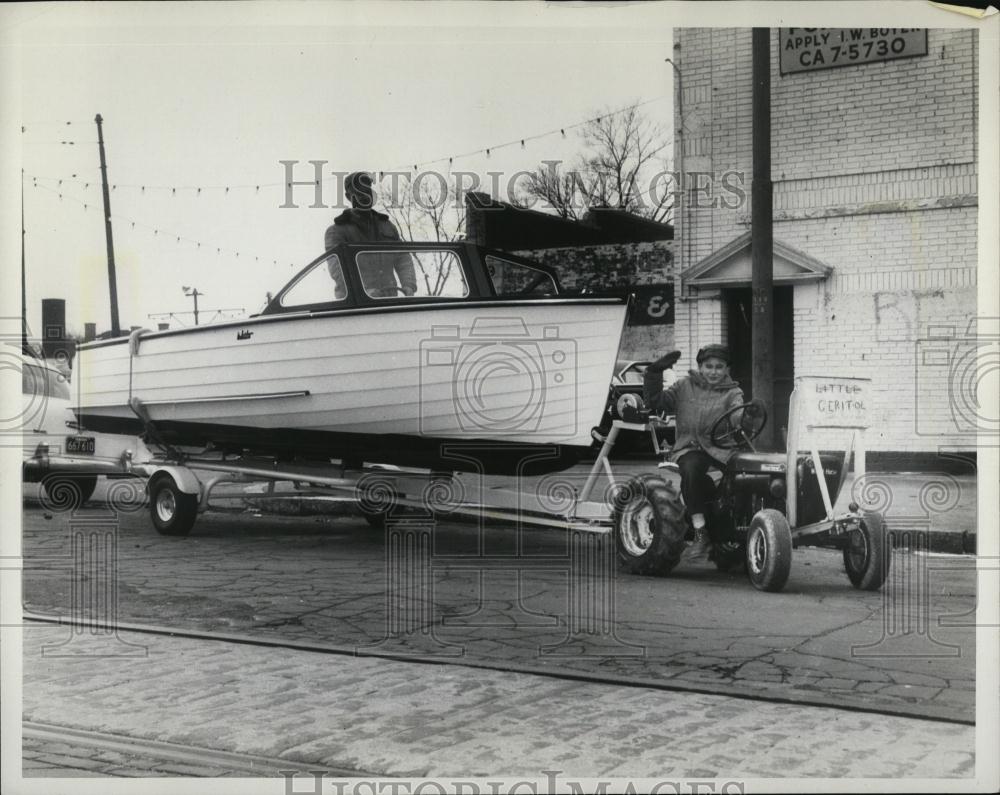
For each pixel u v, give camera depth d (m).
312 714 5.03
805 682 5.32
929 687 5.25
